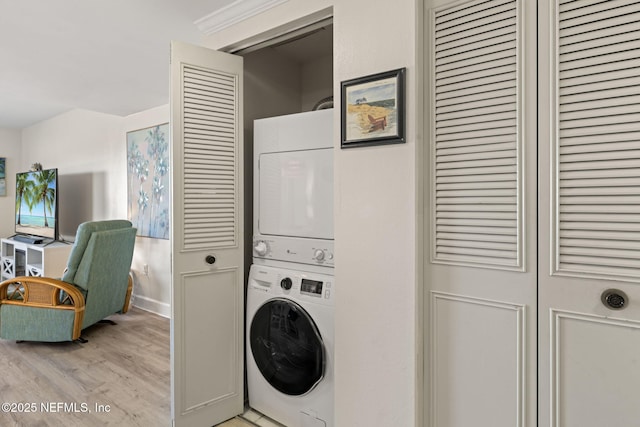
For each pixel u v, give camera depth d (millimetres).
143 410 2109
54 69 2824
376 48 1467
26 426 1935
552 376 1142
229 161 2041
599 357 1074
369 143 1479
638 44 1015
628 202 1032
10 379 2463
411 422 1384
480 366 1271
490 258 1251
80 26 2145
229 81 2041
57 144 5328
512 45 1199
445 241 1345
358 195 1529
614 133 1049
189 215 1890
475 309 1282
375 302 1480
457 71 1312
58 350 2963
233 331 2066
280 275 1953
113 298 3459
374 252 1482
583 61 1087
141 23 2105
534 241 1172
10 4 1897
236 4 1893
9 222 6020
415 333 1363
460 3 1299
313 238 1863
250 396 2104
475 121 1276
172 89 1827
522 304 1191
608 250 1061
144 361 2775
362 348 1520
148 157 3930
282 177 1990
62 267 4367
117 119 4332
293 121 1944
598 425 1077
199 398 1930
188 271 1886
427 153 1376
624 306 1033
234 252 2062
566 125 1114
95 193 4680
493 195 1244
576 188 1104
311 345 1800
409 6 1379
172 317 1849
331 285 1763
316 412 1804
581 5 1087
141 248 4074
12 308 2973
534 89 1163
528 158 1176
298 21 1755
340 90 1571
